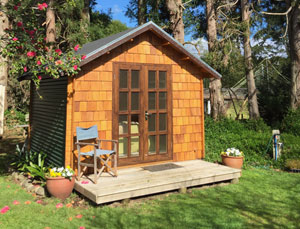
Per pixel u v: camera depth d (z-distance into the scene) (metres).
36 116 8.62
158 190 5.69
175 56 7.84
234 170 6.89
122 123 6.95
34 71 6.09
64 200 5.51
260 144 10.27
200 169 6.89
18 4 6.77
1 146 12.23
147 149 7.31
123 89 6.96
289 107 15.14
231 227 4.31
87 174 6.39
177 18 14.95
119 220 4.55
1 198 5.64
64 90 6.50
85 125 6.42
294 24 14.96
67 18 18.28
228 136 11.85
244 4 16.25
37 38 6.55
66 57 5.92
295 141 10.59
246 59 16.16
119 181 5.76
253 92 16.31
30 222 4.46
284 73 20.45
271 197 5.82
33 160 7.61
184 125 7.98
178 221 4.53
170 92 7.73
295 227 4.38
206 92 26.69
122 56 6.96
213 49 15.20
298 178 7.45
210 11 15.52
